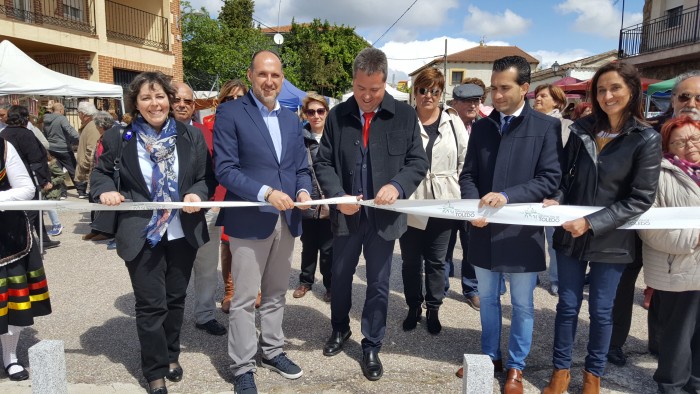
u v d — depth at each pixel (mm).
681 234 2723
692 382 3010
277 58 2971
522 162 2910
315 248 4699
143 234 2846
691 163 2920
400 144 3131
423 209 2998
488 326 3174
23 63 9438
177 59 18297
